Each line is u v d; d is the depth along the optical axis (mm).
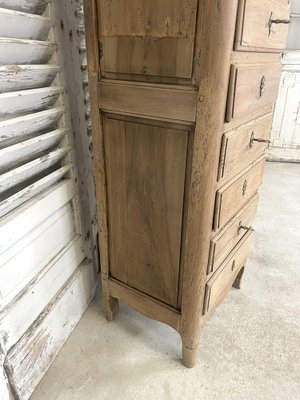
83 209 1228
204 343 1203
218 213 900
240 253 1221
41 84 918
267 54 908
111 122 918
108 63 850
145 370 1102
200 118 744
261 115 1006
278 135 3072
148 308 1125
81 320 1291
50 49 904
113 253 1140
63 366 1107
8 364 895
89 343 1195
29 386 995
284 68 2799
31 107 885
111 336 1227
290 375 1090
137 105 835
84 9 821
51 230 1063
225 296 1309
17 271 922
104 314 1320
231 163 879
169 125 810
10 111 810
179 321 1047
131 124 879
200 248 897
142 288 1116
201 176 802
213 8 642
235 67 720
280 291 1471
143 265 1070
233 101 753
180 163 834
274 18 851
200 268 928
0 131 774
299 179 2736
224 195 898
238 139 877
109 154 972
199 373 1092
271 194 2445
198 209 845
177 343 1206
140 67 795
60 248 1137
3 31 747
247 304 1390
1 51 737
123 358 1143
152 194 933
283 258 1708
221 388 1045
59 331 1145
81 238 1245
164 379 1071
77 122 1100
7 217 867
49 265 1068
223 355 1157
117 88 853
